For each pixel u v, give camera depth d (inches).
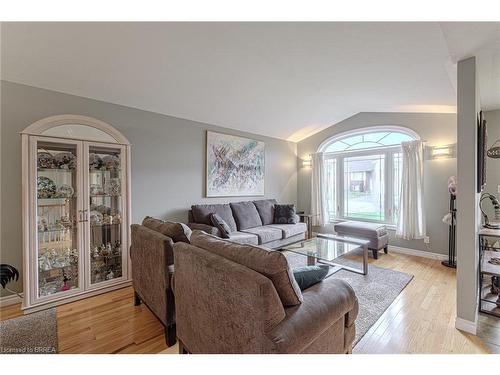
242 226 172.7
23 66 93.5
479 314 91.5
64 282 106.8
